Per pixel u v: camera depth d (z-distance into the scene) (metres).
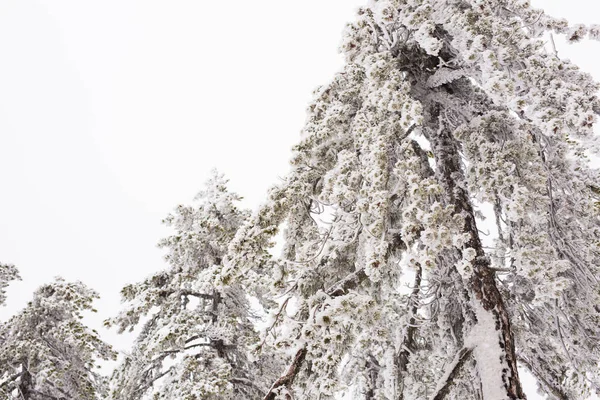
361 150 5.21
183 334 9.99
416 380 6.40
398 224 5.72
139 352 10.81
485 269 5.23
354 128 5.38
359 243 5.38
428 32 5.00
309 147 5.52
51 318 11.58
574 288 5.29
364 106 5.50
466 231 5.38
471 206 5.70
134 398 10.84
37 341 11.11
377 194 4.61
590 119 4.13
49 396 11.23
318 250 5.34
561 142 5.61
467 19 4.98
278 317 4.82
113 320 10.45
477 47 4.72
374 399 7.66
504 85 4.41
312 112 5.91
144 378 11.09
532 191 5.27
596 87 4.85
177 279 11.03
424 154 6.22
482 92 6.33
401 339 6.54
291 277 5.20
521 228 5.23
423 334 6.52
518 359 6.30
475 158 5.50
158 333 10.05
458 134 5.69
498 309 5.05
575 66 4.94
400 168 4.84
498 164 5.11
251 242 4.93
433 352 6.59
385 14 5.07
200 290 10.59
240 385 11.06
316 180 5.67
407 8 5.21
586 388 5.57
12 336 11.23
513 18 5.03
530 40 4.73
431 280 6.18
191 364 9.91
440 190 4.65
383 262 4.56
